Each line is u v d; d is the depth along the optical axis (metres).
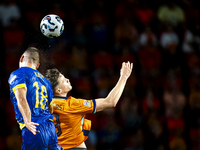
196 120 45.72
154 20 55.69
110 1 53.88
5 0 44.25
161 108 44.91
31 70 14.74
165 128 43.03
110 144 38.16
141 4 55.94
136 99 42.88
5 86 39.31
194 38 56.78
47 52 43.50
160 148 40.34
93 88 43.50
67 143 17.02
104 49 48.94
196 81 49.84
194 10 59.38
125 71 17.19
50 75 17.41
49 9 47.97
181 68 51.44
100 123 38.91
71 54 44.91
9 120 36.50
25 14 45.88
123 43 50.25
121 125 40.00
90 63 46.34
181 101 45.88
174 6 57.03
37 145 13.91
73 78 43.00
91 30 49.56
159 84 47.31
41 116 14.38
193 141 44.19
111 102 16.77
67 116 16.83
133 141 38.66
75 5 50.56
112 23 52.38
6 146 35.34
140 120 40.59
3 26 43.25
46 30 18.47
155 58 50.44
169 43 53.03
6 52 41.88
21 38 43.34
